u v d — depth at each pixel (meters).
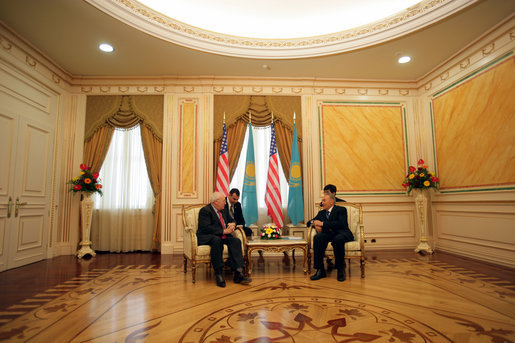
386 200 5.88
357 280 3.49
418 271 3.92
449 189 5.34
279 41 5.07
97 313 2.46
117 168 5.86
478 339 1.95
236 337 2.00
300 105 6.00
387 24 4.54
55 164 5.32
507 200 4.15
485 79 4.55
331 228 3.71
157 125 5.81
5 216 4.14
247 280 3.44
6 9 3.81
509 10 3.91
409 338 1.97
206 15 4.88
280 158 5.85
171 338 1.99
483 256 4.61
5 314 2.44
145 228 5.80
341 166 5.89
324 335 2.02
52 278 3.68
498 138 4.32
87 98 5.78
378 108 6.05
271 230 4.15
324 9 4.80
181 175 5.68
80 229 5.50
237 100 5.94
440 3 4.05
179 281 3.53
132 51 4.89
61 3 3.72
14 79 4.35
